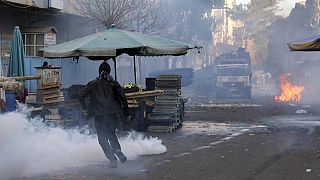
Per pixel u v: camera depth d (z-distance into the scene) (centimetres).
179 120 2091
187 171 1150
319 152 1412
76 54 1777
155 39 1908
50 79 1798
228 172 1138
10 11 2983
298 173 1126
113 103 1209
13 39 2052
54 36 3111
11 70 2039
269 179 1066
